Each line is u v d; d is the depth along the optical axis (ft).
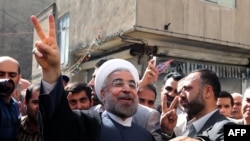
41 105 7.43
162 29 34.99
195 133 9.96
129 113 8.79
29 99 11.19
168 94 14.23
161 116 10.54
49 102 7.36
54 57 7.31
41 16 52.26
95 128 8.30
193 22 36.94
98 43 38.45
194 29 36.94
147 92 13.57
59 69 7.56
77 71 43.24
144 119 10.91
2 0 64.75
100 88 9.24
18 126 10.86
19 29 65.67
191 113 10.38
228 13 39.50
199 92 10.16
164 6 35.29
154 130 10.39
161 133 10.10
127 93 8.79
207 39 37.63
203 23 37.60
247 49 40.96
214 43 38.32
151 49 35.88
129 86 8.92
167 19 35.35
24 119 11.43
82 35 43.27
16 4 65.77
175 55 37.24
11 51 64.80
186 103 10.36
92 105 13.91
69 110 7.88
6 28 64.80
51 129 7.57
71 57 45.11
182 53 37.65
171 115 10.09
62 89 7.70
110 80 8.98
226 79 41.86
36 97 11.00
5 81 10.09
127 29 34.53
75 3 45.34
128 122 9.18
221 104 16.58
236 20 40.01
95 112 8.75
